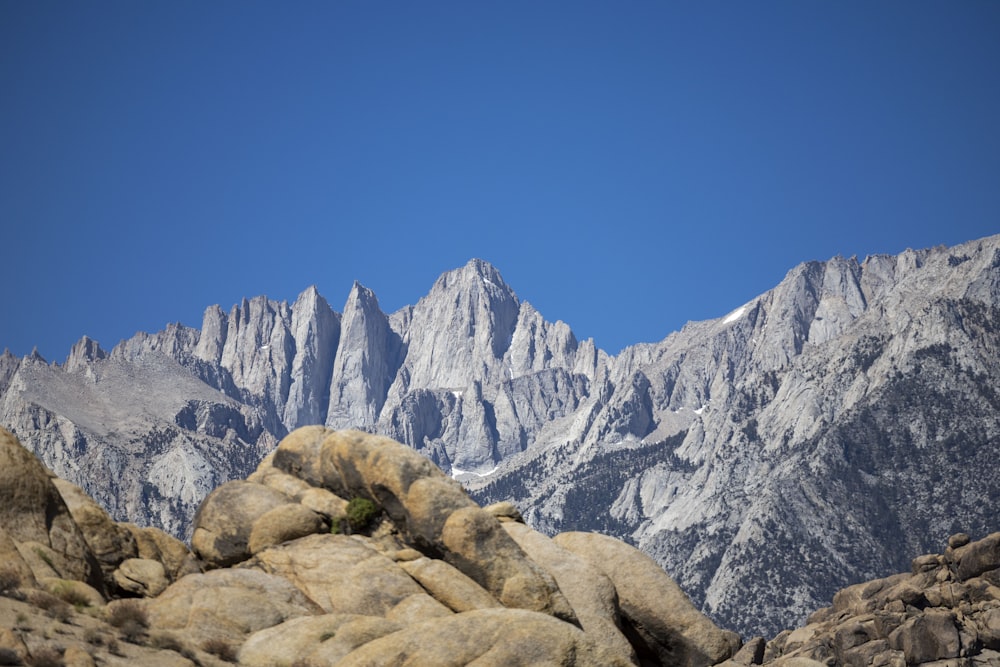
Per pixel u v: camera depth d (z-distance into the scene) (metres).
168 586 73.50
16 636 53.72
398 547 76.25
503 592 72.69
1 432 69.06
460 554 73.69
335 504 78.12
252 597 68.06
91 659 54.19
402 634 62.41
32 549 66.00
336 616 65.56
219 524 77.38
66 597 62.75
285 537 76.06
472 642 61.47
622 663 61.41
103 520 74.38
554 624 61.91
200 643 63.69
